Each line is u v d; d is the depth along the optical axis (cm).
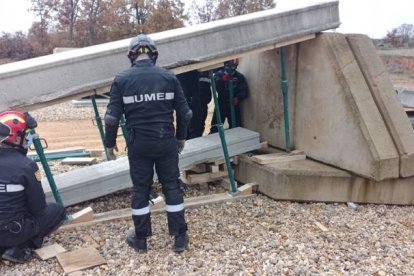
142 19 4031
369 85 574
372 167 531
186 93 682
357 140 547
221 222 506
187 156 577
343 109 560
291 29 578
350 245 454
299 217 524
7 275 390
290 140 654
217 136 642
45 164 465
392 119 559
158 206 531
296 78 632
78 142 1070
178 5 4006
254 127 723
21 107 439
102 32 4238
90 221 492
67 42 4294
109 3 4197
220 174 616
